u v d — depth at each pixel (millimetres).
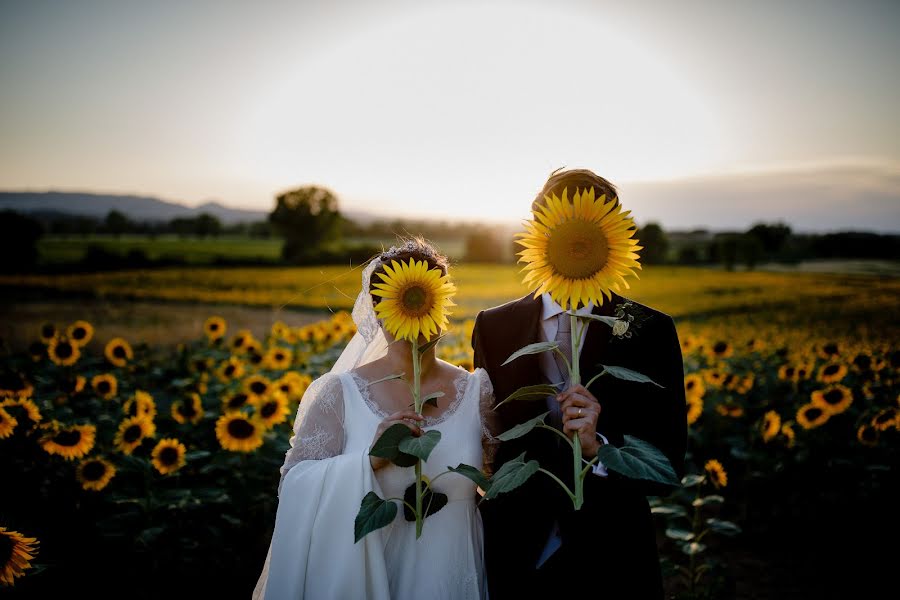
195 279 35375
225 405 4195
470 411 2150
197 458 3990
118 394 5594
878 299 25875
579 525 2199
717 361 7492
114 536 3547
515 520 2277
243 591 3555
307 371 6414
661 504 4188
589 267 1625
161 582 3562
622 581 2195
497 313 2436
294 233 71562
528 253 1689
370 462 1936
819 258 46875
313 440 2045
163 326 17219
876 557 4262
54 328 6145
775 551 4398
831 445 4914
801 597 3816
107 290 29281
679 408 2285
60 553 3617
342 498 1914
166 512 3785
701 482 3945
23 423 3961
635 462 1521
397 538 2002
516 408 2264
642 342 2281
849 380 6156
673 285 31625
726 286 31250
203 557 3760
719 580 3764
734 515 4906
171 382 6395
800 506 4863
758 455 4988
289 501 1955
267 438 4242
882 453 4785
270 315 20703
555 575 2205
